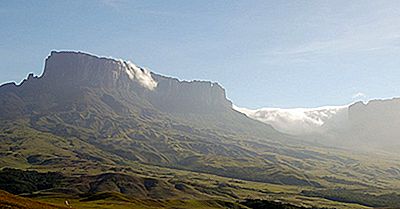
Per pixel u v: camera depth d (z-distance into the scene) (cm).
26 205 16250
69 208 18575
